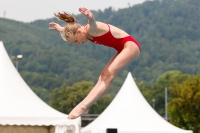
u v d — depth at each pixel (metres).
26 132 32.47
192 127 60.25
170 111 61.47
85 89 154.25
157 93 159.38
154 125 37.19
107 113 38.91
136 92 40.12
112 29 14.31
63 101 151.00
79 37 14.22
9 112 30.45
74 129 31.00
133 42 14.44
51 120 30.95
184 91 60.38
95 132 32.97
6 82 32.44
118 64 14.24
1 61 33.59
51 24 14.84
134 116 37.88
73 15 14.36
